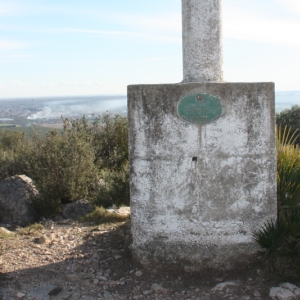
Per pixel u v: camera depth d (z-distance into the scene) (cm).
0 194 862
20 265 521
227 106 464
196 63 498
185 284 466
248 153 470
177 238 482
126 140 1498
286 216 496
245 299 424
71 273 498
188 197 477
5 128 1852
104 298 443
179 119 466
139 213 486
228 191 475
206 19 495
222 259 480
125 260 525
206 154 470
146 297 441
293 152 568
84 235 648
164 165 474
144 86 465
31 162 1023
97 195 984
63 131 1180
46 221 805
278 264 461
